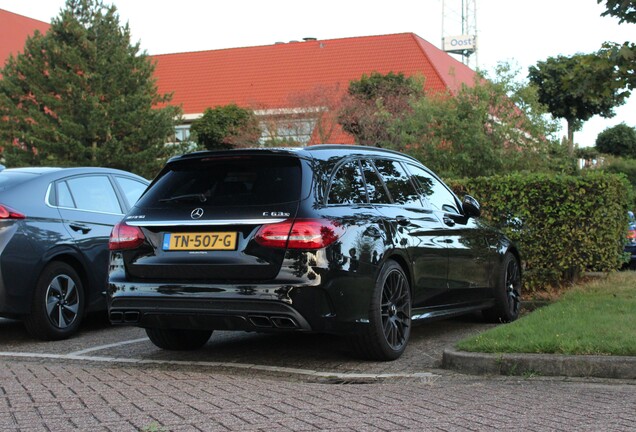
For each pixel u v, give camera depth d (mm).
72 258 7496
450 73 21984
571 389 4785
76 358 6152
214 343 6801
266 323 5250
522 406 4316
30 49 29094
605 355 5172
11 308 6789
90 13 29453
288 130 31078
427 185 7078
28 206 7117
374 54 46688
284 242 5223
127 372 5426
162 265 5527
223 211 5426
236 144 32156
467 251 7105
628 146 58562
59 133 27406
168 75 50469
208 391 4707
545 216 9430
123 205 8312
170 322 5551
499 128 18922
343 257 5352
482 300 7492
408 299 6055
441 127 19234
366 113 29734
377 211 5949
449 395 4633
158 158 29469
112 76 28672
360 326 5492
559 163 19438
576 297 8102
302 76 47125
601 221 9266
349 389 4832
